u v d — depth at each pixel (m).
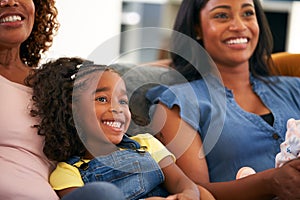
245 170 1.60
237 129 1.66
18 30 1.41
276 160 1.51
